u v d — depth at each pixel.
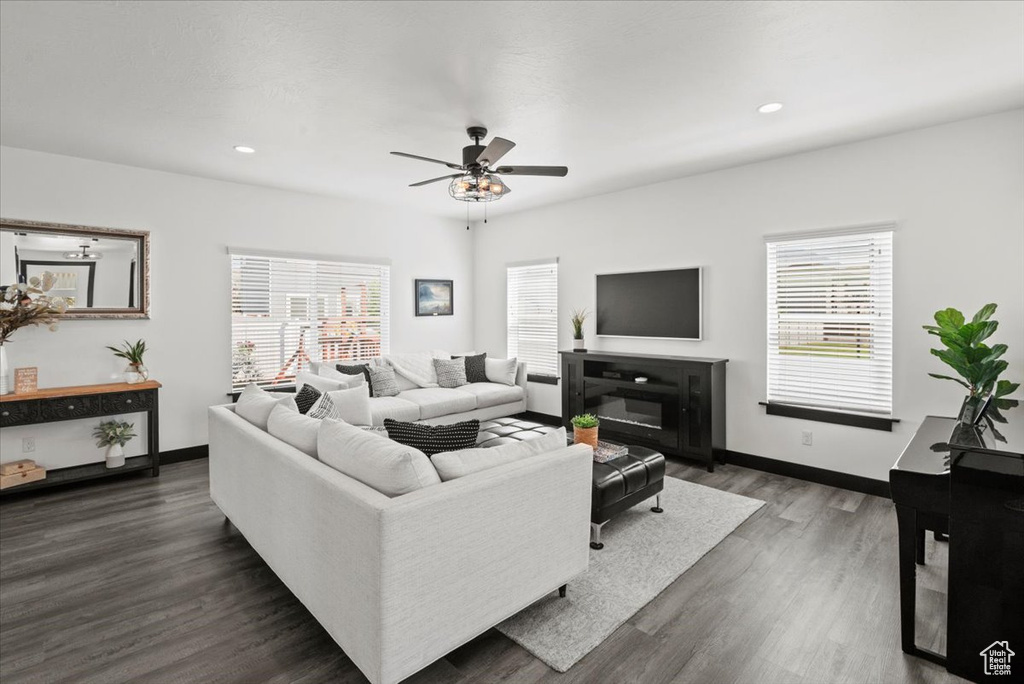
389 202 5.63
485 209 6.02
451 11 2.03
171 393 4.45
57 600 2.28
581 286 5.54
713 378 4.19
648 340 4.94
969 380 2.67
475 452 2.05
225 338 4.73
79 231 3.96
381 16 2.06
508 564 1.96
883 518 3.23
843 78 2.64
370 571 1.61
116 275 4.15
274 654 1.93
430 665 1.88
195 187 4.53
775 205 4.06
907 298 3.47
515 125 3.29
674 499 3.56
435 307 6.38
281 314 5.12
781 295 4.09
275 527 2.29
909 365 3.48
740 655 1.94
